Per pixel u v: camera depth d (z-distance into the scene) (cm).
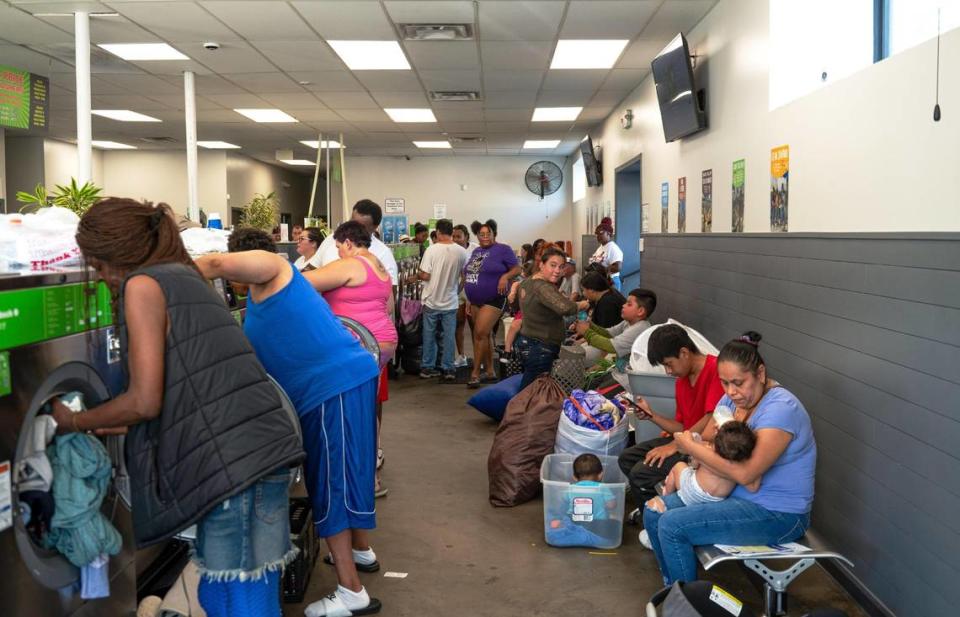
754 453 260
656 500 293
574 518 350
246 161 1691
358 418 274
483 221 1744
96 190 394
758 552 254
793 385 383
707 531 265
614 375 467
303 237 580
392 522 387
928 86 276
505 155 1711
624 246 1056
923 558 256
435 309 760
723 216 554
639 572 328
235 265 242
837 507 327
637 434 414
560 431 403
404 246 880
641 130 879
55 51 710
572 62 775
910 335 266
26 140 1339
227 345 186
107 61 762
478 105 1036
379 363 331
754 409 273
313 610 279
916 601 260
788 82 440
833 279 333
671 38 677
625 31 652
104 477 190
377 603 289
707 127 599
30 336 166
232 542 189
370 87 901
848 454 316
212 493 178
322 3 573
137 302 174
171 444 178
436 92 936
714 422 303
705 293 575
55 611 179
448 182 1739
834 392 331
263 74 823
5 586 161
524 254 1048
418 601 300
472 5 580
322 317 265
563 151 1622
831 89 363
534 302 501
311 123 1199
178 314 178
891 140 304
